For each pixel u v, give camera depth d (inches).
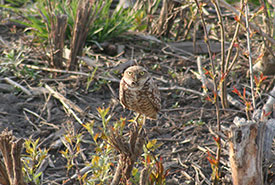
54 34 456.1
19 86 431.5
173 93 436.5
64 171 319.6
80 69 462.3
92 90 437.7
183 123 385.1
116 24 553.6
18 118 388.2
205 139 359.6
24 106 406.9
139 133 249.6
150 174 257.1
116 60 502.3
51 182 305.0
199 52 531.8
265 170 280.8
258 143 245.8
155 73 477.4
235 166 249.0
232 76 448.5
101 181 258.1
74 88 435.8
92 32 533.3
